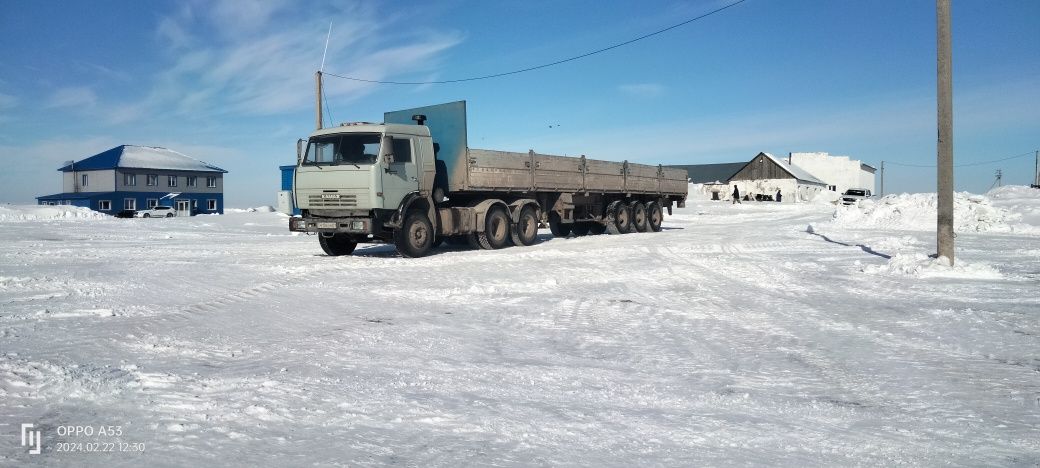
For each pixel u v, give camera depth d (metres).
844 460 3.67
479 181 17.61
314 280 11.65
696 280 11.90
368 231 15.09
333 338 6.82
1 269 12.91
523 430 4.07
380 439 3.82
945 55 12.31
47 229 27.23
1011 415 4.50
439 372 5.51
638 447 3.82
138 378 4.91
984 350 6.43
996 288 10.43
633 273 12.88
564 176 21.31
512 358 6.14
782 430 4.17
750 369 5.79
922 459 3.70
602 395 4.93
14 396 4.39
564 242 21.03
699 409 4.62
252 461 3.41
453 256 16.14
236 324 7.52
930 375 5.54
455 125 17.36
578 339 7.04
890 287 10.75
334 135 15.67
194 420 4.02
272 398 4.52
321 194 15.62
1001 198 34.94
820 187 88.00
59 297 9.29
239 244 20.92
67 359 5.50
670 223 35.22
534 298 9.81
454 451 3.66
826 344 6.77
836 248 18.11
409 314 8.45
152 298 9.42
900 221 26.23
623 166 24.69
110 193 74.19
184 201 79.81
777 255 16.36
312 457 3.49
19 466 3.24
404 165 15.86
